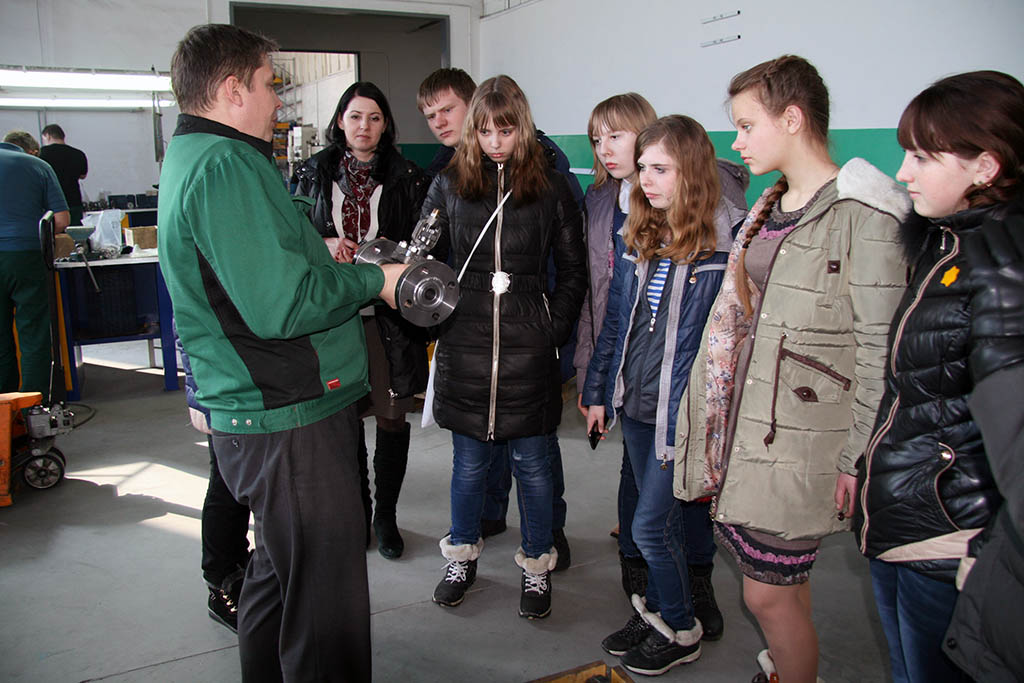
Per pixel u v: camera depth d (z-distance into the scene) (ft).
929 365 3.95
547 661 6.82
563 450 12.07
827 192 4.68
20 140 16.61
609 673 5.84
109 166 28.84
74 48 18.08
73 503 10.19
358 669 5.51
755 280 5.07
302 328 4.73
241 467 5.17
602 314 7.48
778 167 4.90
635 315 6.23
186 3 18.65
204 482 10.95
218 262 4.65
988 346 3.50
